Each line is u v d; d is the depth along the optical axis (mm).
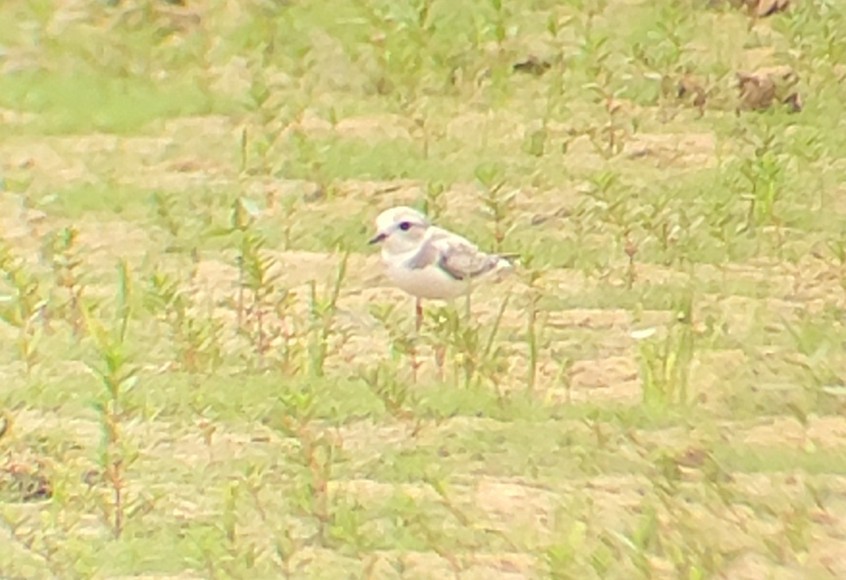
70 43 20125
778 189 15703
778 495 10930
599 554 10117
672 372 12312
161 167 17047
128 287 13641
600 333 13391
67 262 14242
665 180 16500
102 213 15844
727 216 15477
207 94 18875
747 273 14508
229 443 11742
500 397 12250
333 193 16359
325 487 10875
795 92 18406
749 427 11930
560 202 16047
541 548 10367
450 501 10992
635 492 11086
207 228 15367
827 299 13977
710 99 18500
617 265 14625
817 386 12375
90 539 10648
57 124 18125
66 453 11602
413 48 19594
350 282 14398
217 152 17375
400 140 17672
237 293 14094
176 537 10656
